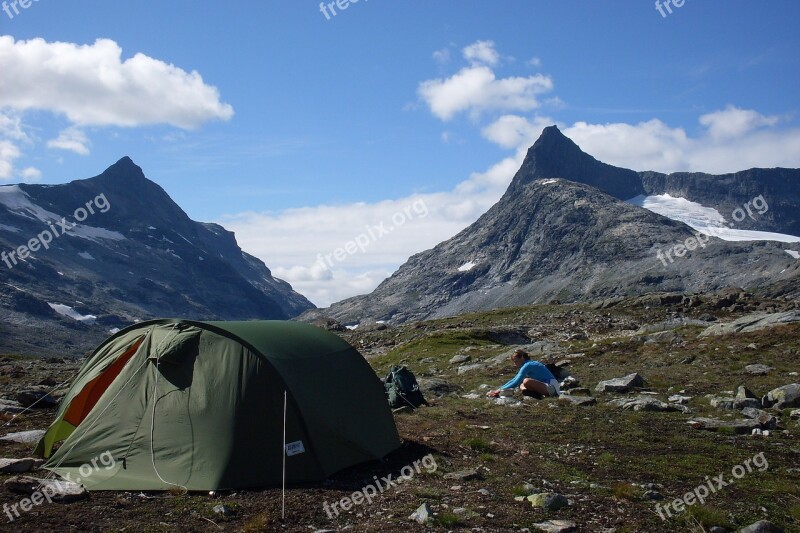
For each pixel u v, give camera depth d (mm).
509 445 16031
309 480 12914
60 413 14672
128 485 12266
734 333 34094
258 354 13469
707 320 59625
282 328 15266
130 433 13211
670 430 17688
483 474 13453
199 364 13586
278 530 10164
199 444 12734
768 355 28328
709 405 21234
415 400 22422
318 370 14398
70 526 10078
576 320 66188
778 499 11891
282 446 12953
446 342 52281
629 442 16297
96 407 13766
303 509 11133
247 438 12797
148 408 13398
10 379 33219
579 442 16359
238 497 11789
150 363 13859
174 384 13484
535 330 59688
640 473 13578
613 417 19578
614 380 25219
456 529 10234
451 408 21578
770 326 33562
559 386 24734
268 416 13078
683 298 73438
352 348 16000
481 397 24531
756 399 20578
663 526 10516
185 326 14195
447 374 34750
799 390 20297
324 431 13570
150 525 10195
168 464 12641
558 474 13453
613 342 36969
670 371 27734
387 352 54375
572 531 10219
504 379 29797
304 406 13391
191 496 11875
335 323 101375
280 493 12016
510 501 11664
